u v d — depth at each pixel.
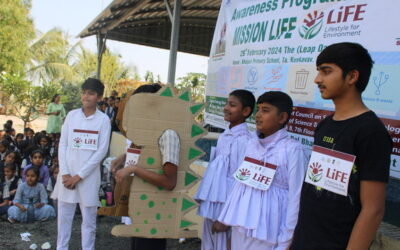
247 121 3.57
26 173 4.60
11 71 20.19
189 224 2.36
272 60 3.26
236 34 3.98
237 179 2.26
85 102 3.27
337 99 1.60
